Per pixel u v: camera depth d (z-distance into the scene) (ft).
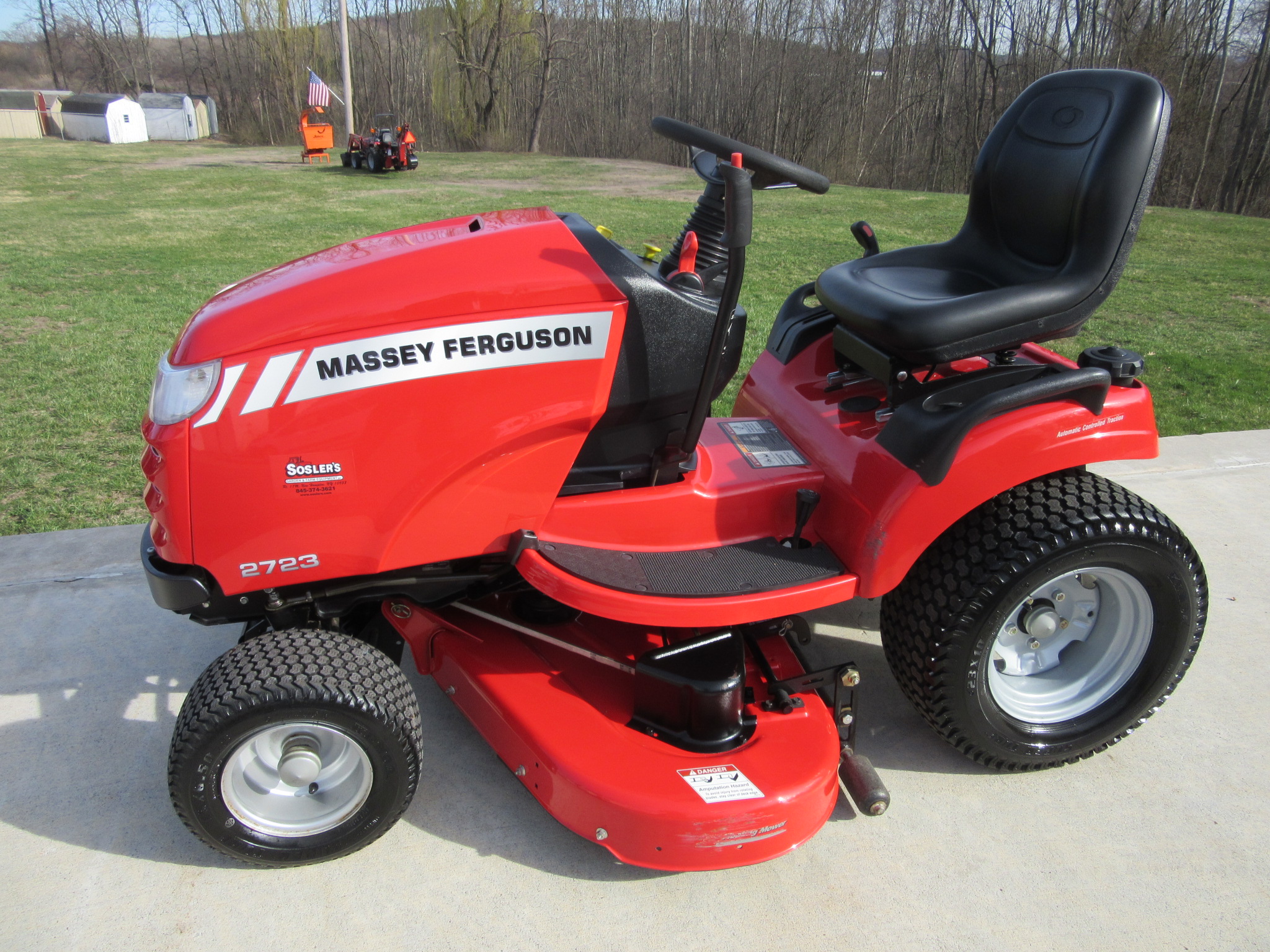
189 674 8.76
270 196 51.24
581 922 6.29
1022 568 6.77
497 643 7.63
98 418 15.28
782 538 7.48
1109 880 6.68
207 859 6.80
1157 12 72.54
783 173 7.16
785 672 7.52
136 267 29.96
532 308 6.30
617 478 7.11
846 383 8.45
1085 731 7.65
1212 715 8.48
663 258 7.68
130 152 87.51
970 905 6.46
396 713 6.35
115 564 10.52
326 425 6.08
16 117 125.08
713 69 93.86
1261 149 69.51
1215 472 13.37
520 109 108.88
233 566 6.31
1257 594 10.33
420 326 6.10
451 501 6.51
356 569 6.54
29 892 6.47
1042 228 7.82
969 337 6.91
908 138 86.28
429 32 107.04
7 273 28.22
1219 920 6.35
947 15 81.61
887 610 7.59
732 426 8.37
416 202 48.96
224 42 140.77
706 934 6.20
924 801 7.43
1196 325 23.85
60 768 7.59
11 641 9.16
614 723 6.96
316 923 6.26
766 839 6.38
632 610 6.40
